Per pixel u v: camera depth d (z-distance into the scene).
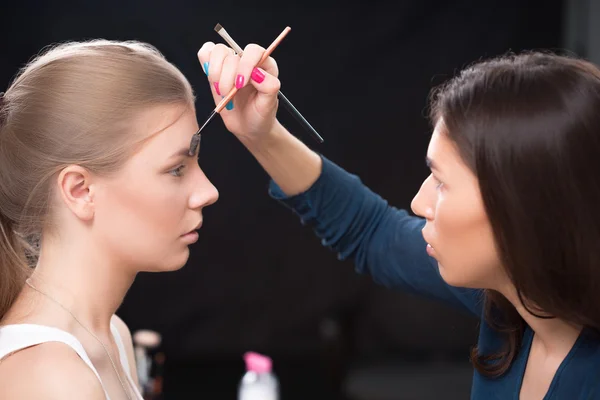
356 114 3.82
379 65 3.81
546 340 0.96
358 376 3.61
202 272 3.86
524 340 1.00
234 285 3.88
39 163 0.89
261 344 3.90
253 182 3.82
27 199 0.91
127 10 3.71
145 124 0.89
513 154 0.83
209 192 0.95
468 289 1.13
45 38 3.71
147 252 0.92
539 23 3.80
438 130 0.91
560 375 0.94
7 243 0.93
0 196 0.92
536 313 0.94
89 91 0.88
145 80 0.90
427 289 1.18
